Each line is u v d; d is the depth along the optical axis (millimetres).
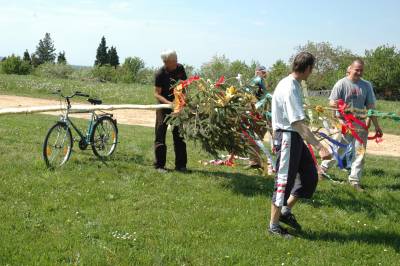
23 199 6426
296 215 6578
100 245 5062
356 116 7797
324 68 60375
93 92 29031
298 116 5305
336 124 7598
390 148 14719
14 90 29266
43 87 30312
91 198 6695
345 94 8117
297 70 5426
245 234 5723
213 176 8383
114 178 7820
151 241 5305
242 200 7078
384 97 56250
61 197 6602
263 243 5484
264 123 7695
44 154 8016
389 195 7809
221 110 7543
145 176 8047
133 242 5234
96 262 4691
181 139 8617
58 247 4988
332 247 5527
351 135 8016
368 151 13820
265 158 9422
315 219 6504
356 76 8094
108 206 6418
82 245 5055
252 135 7773
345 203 7234
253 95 7867
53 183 7207
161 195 7074
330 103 8156
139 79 63406
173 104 8141
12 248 4891
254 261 4969
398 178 9180
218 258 4973
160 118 8500
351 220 6520
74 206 6324
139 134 13141
